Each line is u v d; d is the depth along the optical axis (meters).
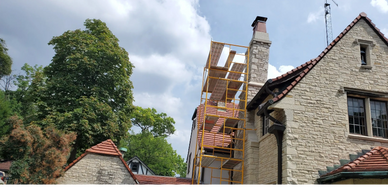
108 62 27.27
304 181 11.47
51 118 22.55
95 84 26.64
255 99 15.14
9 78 38.91
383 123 12.93
